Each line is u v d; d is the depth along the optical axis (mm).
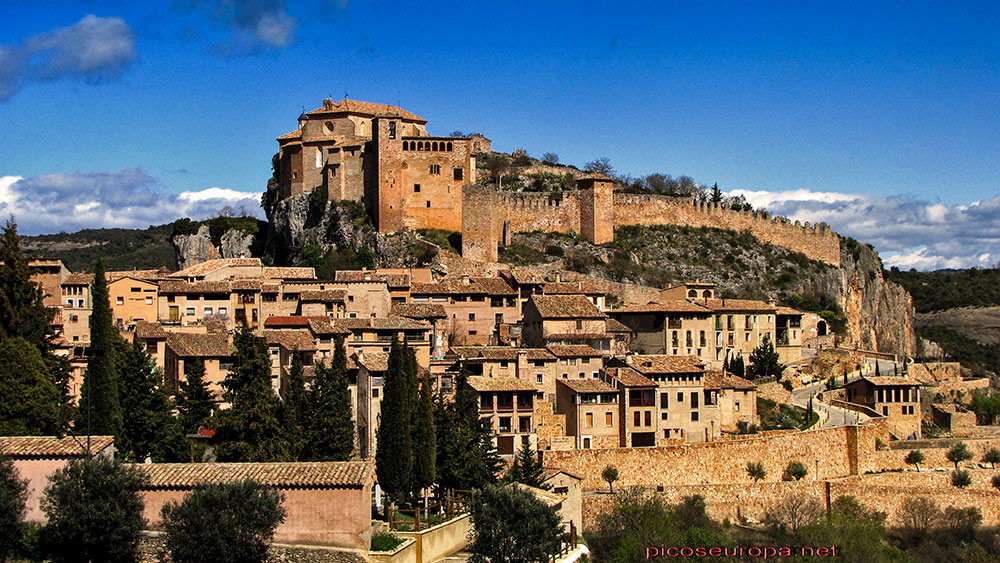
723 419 136000
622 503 106188
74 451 69688
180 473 71812
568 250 198750
